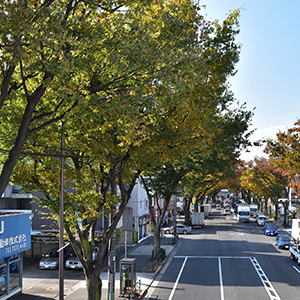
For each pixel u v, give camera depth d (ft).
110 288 60.59
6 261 72.90
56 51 32.27
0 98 31.42
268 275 88.53
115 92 39.29
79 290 79.46
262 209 361.30
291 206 243.40
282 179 207.72
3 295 71.10
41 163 53.98
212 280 84.07
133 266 74.90
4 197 119.55
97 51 36.81
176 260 110.63
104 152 48.75
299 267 97.96
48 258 106.11
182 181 136.36
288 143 85.97
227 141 62.13
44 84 32.73
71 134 49.85
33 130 35.78
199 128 49.08
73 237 59.57
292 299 68.39
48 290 79.71
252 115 62.39
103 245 58.08
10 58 30.68
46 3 31.83
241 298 69.31
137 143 42.50
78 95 33.96
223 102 62.80
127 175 59.52
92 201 55.31
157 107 39.60
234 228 209.97
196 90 46.39
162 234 173.58
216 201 571.69
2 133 48.08
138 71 37.09
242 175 243.81
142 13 36.65
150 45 35.94
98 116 36.70
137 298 71.05
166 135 47.85
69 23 32.07
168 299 69.92
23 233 75.72
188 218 224.33
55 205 52.39
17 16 28.07
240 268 96.63
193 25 45.21
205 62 44.32
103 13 35.65
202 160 91.04
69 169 53.72
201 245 141.49
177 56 37.78
